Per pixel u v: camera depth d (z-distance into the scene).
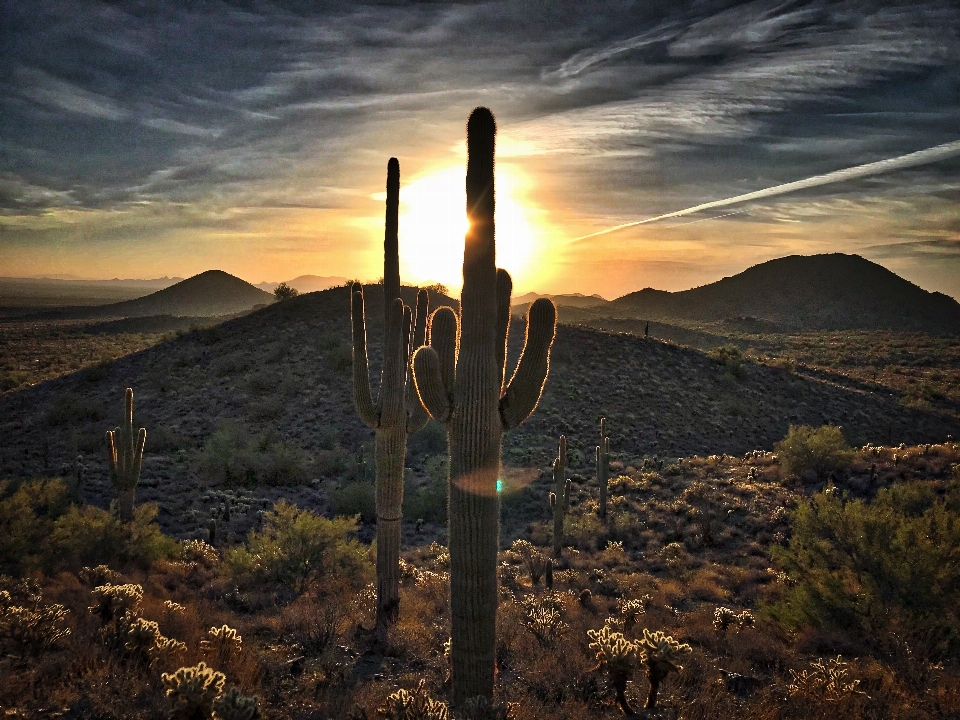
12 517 16.33
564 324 74.38
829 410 61.62
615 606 16.83
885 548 11.83
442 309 8.62
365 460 37.66
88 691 7.40
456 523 7.52
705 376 63.69
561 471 25.17
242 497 32.56
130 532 18.86
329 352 55.84
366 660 11.09
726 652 11.45
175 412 47.94
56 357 90.75
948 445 35.59
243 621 13.41
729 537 26.17
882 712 7.84
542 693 8.62
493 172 7.53
